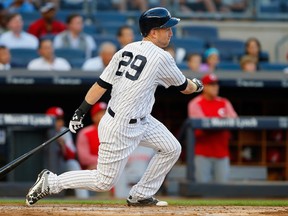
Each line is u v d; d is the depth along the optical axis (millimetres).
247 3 61281
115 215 23734
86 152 42562
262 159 46312
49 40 47375
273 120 43094
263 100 48781
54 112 42219
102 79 24984
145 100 24875
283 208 27484
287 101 49000
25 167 40594
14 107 47188
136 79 24500
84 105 25328
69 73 44594
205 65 50406
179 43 53500
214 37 57844
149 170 26344
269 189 42438
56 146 40719
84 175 25250
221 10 60812
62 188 25578
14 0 57719
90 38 51656
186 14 60062
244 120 42688
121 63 24859
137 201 26781
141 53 24766
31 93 46281
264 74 46312
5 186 39625
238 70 48344
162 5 59844
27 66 48250
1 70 44188
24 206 27078
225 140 42938
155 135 25781
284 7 61344
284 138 46312
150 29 25219
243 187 42281
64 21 57188
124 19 58594
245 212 25328
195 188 41906
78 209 25859
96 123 42625
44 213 24359
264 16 61281
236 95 48438
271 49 60781
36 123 40438
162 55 24828
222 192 42125
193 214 24219
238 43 55375
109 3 59625
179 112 48625
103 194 43031
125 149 24828
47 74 44531
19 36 50844
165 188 44812
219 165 42938
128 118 24562
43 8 52219
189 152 42375
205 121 42250
